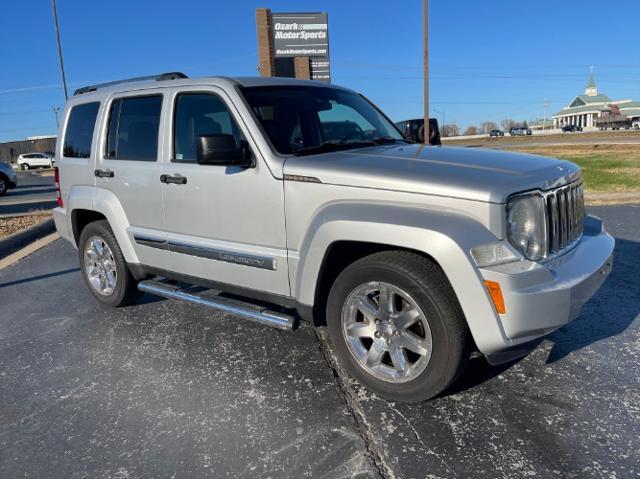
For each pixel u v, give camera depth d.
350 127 4.27
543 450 2.71
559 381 3.38
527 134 84.00
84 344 4.34
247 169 3.62
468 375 3.51
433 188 2.89
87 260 5.20
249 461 2.72
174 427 3.06
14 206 14.95
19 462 2.81
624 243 6.78
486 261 2.74
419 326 3.13
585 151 28.02
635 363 3.58
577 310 2.95
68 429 3.10
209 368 3.79
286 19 22.12
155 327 4.64
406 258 2.96
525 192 2.85
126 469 2.71
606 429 2.86
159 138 4.23
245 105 3.70
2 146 62.69
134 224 4.56
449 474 2.55
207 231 3.95
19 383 3.71
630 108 123.06
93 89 5.21
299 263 3.38
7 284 6.36
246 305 3.80
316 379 3.56
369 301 3.22
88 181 4.94
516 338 2.77
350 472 2.59
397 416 3.06
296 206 3.38
